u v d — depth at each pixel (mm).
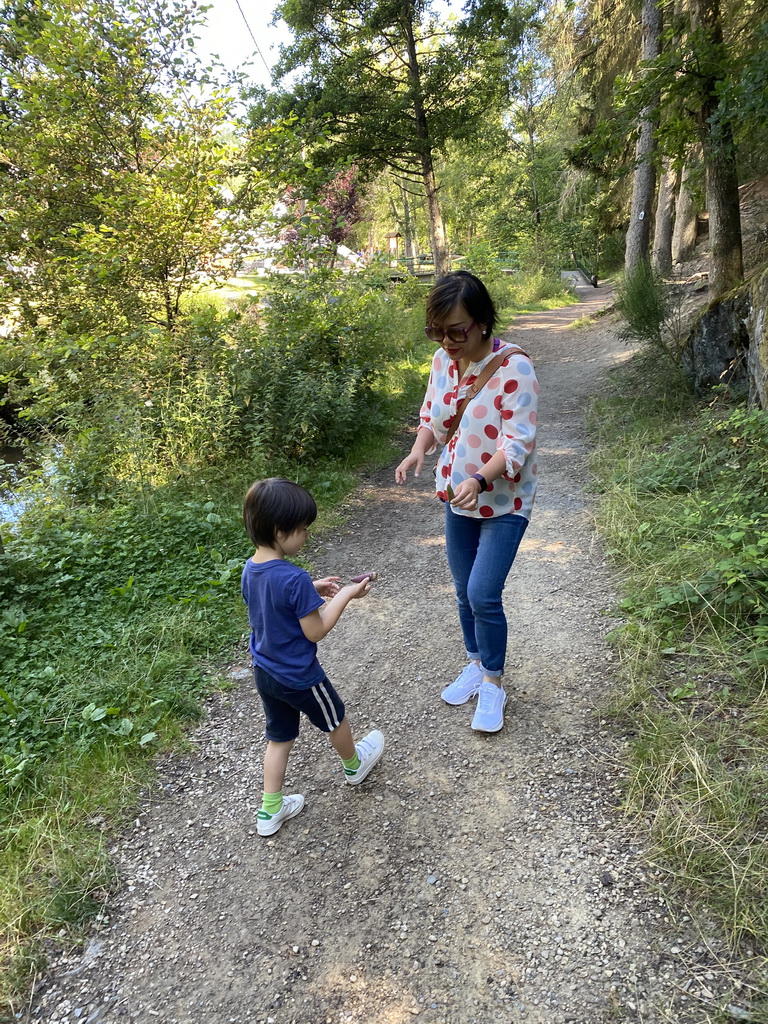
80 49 6598
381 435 7812
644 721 2604
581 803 2318
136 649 3549
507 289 21438
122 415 6168
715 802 2143
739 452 4477
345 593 2299
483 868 2135
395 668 3381
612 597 3627
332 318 7508
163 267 7277
